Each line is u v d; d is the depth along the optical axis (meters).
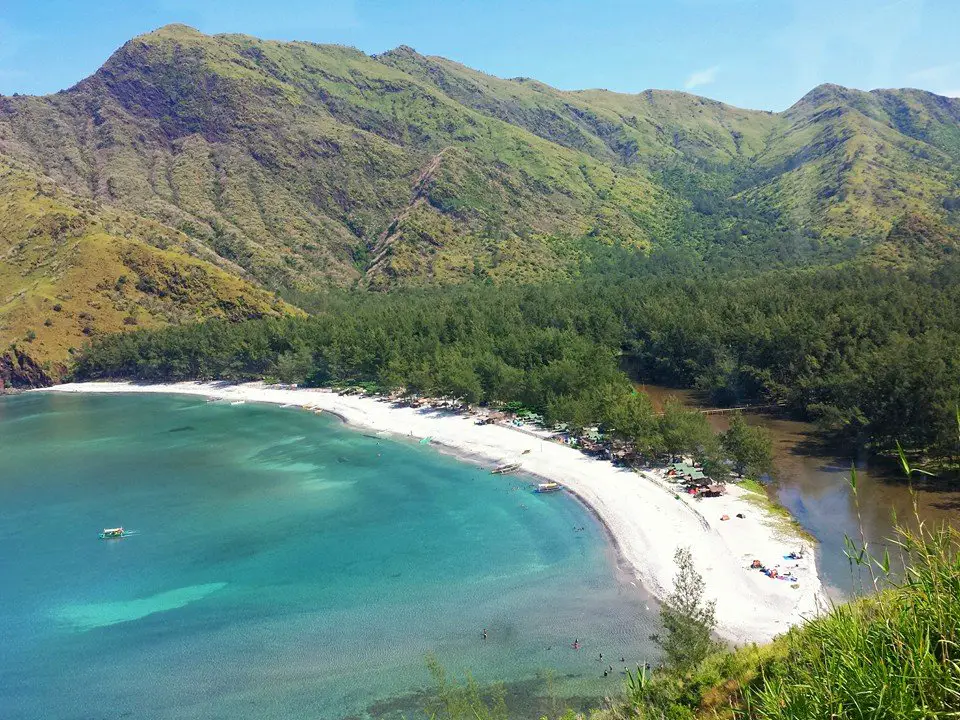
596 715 38.00
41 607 75.00
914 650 13.84
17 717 56.78
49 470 131.38
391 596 73.12
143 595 76.81
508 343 166.00
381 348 187.25
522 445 125.12
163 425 168.38
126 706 57.41
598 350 153.25
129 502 109.44
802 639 17.97
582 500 96.69
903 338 128.38
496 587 73.50
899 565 67.88
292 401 188.00
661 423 107.75
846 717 14.09
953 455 93.75
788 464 105.88
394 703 55.53
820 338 138.88
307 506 102.88
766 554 74.38
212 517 100.38
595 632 63.34
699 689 32.03
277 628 68.12
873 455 105.38
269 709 55.84
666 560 75.44
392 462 123.75
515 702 53.78
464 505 98.94
